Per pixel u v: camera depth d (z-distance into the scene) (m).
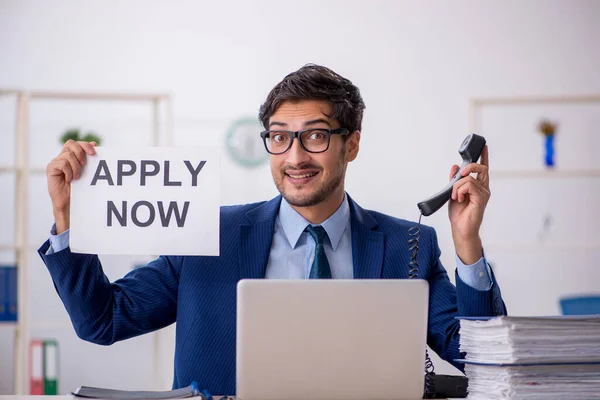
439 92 4.70
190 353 1.88
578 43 4.70
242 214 2.00
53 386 3.88
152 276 1.98
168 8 4.66
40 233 4.47
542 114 4.71
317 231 1.93
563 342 1.40
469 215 1.70
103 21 4.62
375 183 4.66
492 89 4.70
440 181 4.67
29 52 4.57
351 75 4.70
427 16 4.71
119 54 4.63
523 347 1.38
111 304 1.88
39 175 4.48
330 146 1.84
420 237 1.97
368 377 1.40
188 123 4.62
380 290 1.40
